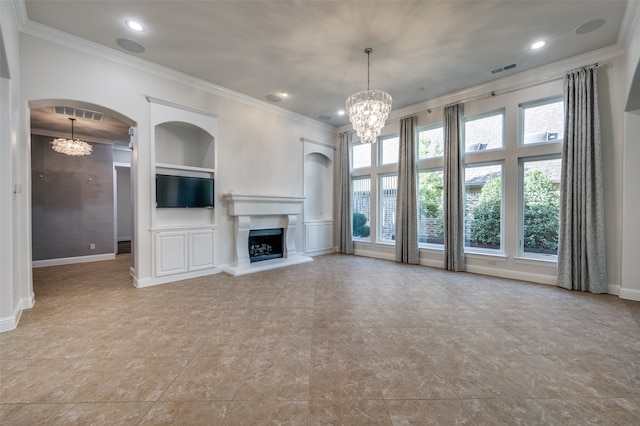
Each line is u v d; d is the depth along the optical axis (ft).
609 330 9.23
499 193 16.67
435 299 12.34
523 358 7.55
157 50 12.92
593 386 6.35
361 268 18.47
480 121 17.26
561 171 13.88
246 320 10.05
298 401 5.88
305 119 22.22
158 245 14.60
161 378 6.66
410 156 19.69
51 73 11.52
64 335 8.84
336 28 11.22
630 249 12.28
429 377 6.71
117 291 13.43
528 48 12.71
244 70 14.80
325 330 9.25
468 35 11.68
